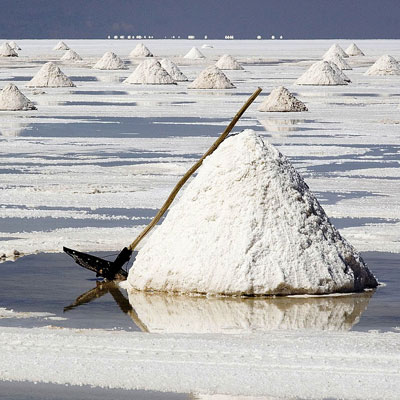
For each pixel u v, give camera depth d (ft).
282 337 87.40
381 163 225.56
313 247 106.22
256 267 104.22
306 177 202.90
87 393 72.69
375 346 84.02
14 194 176.96
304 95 479.00
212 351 82.53
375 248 130.52
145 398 71.56
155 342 85.35
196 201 108.37
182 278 105.60
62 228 144.05
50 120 341.62
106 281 112.78
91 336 87.56
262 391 72.79
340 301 102.63
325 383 74.28
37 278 113.19
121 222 149.69
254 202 106.32
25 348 83.56
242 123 329.11
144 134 291.17
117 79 630.74
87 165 219.82
